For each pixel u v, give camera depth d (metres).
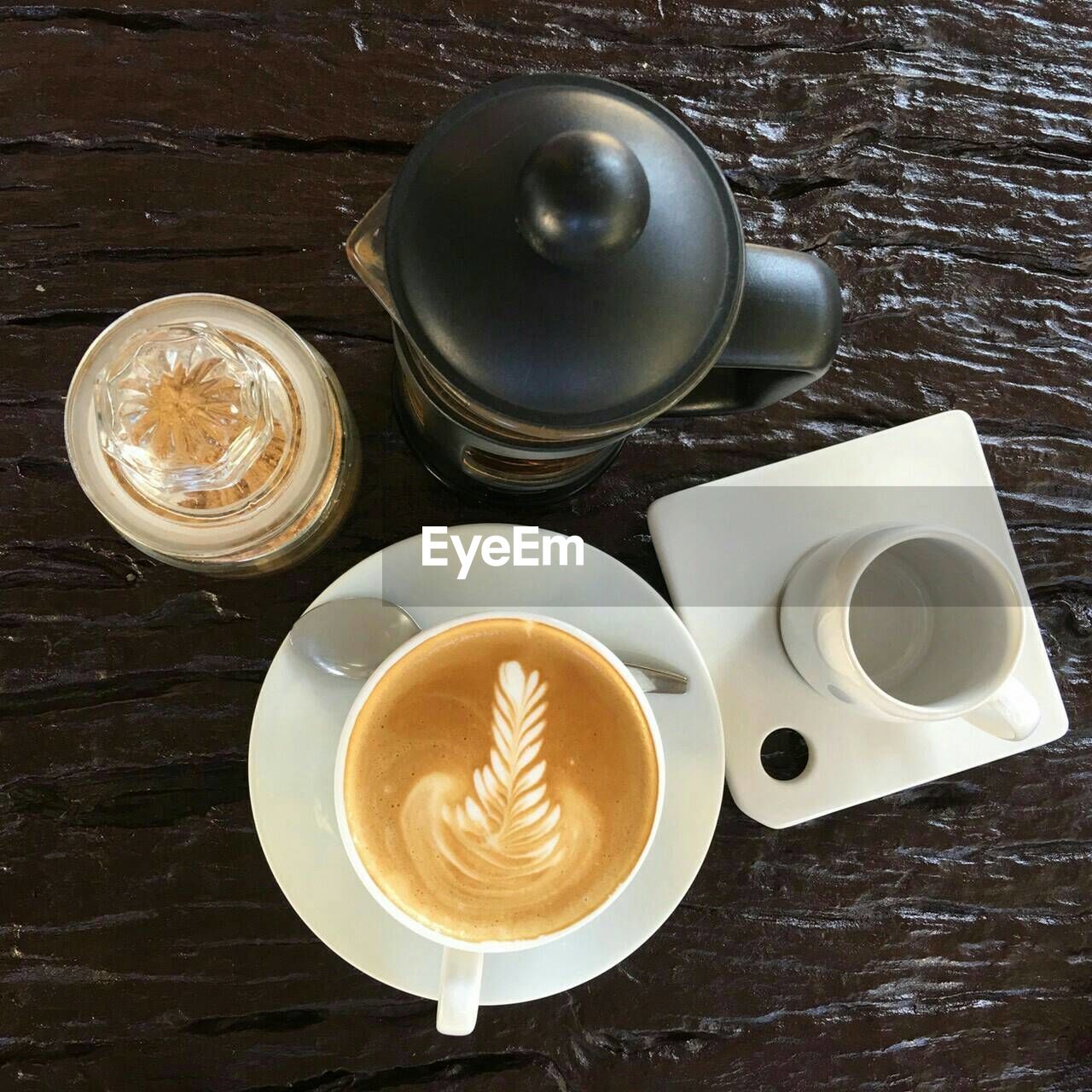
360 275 0.36
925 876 0.60
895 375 0.61
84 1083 0.55
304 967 0.57
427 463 0.57
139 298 0.56
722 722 0.55
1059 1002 0.61
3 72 0.56
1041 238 0.62
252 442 0.46
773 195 0.61
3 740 0.56
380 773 0.51
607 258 0.30
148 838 0.56
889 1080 0.59
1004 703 0.51
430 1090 0.57
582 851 0.52
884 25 0.61
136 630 0.57
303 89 0.57
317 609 0.51
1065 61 0.62
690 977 0.59
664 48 0.60
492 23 0.59
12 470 0.56
